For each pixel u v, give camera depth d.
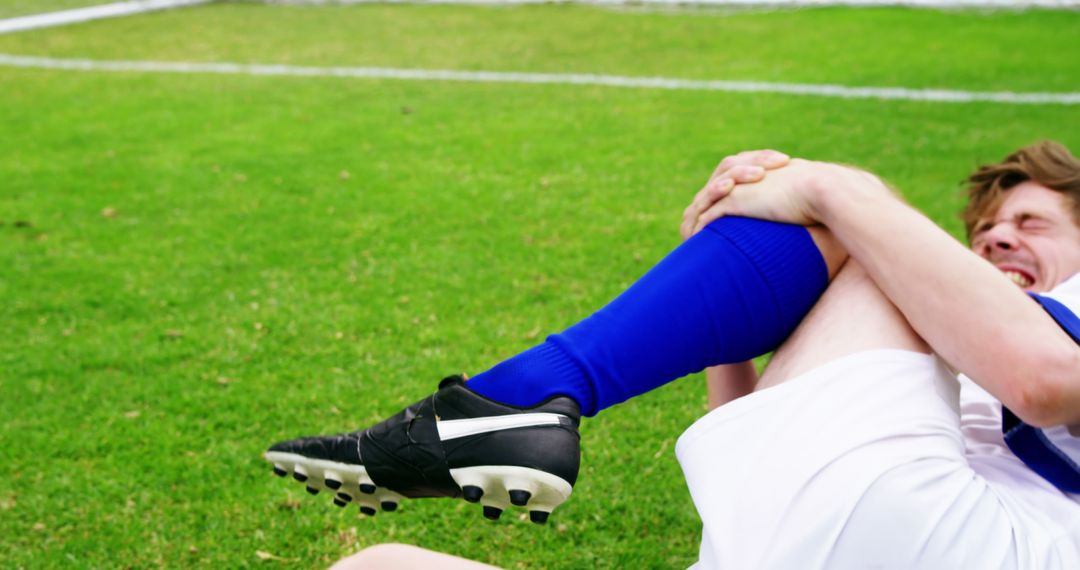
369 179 5.64
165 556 2.41
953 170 5.53
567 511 2.55
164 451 2.89
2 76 8.86
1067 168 1.86
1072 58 8.43
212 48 10.24
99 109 7.54
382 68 9.05
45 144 6.55
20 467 2.82
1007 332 1.33
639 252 4.43
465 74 8.70
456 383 1.52
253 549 2.43
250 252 4.54
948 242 1.42
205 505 2.61
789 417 1.38
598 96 7.68
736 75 8.30
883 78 7.93
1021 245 1.87
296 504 2.60
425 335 3.64
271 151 6.28
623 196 5.23
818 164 1.59
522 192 5.34
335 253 4.50
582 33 10.60
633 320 1.50
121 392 3.26
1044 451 1.48
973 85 7.59
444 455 1.48
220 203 5.27
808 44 9.53
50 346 3.61
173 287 4.14
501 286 4.09
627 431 2.93
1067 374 1.30
